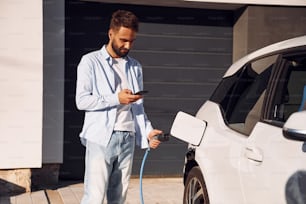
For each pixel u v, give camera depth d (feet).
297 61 12.42
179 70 25.76
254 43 24.72
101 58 13.12
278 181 10.85
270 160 11.25
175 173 25.75
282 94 12.44
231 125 13.96
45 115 23.82
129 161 13.51
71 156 24.72
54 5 23.67
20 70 21.43
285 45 13.14
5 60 21.27
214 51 25.99
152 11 25.38
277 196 10.85
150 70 25.53
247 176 11.99
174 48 25.68
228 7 25.40
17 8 21.22
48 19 23.65
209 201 13.58
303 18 24.94
